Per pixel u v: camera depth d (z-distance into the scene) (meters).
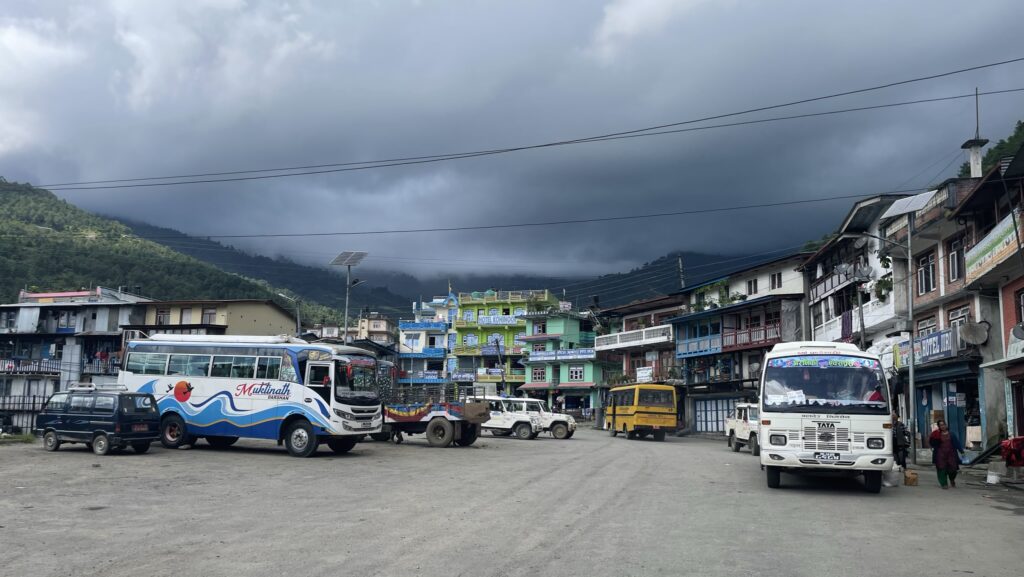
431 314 97.12
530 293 85.81
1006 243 21.19
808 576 7.44
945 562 8.27
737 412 31.70
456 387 29.20
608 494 13.85
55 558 7.95
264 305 66.56
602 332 73.00
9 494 12.66
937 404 29.70
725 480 16.86
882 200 33.00
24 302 66.75
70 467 16.91
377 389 23.33
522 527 10.07
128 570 7.43
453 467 19.27
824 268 43.25
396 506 11.97
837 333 39.34
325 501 12.48
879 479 14.55
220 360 22.44
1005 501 14.31
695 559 8.13
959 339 25.73
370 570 7.48
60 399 20.92
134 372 23.03
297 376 21.59
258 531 9.61
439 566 7.68
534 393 79.81
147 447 21.19
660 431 41.44
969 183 25.75
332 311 123.81
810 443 14.27
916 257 31.50
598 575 7.36
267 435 21.55
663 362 62.78
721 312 52.28
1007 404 23.91
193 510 11.31
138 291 71.62
